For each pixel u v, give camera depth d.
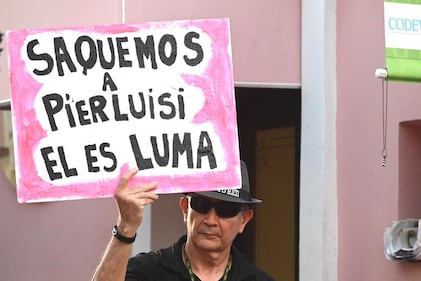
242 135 13.66
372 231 10.03
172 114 5.92
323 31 10.66
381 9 9.88
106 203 12.25
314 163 10.77
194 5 11.20
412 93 9.41
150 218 11.71
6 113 14.58
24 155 5.82
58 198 5.81
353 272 10.33
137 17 11.48
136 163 5.86
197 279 6.34
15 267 14.74
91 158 5.85
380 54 9.88
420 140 9.79
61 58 5.90
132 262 6.37
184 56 5.97
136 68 5.93
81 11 11.93
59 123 5.86
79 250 12.86
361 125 10.23
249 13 11.09
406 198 9.70
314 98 10.80
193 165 5.90
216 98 5.95
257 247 13.45
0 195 15.21
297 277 12.48
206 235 6.23
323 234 10.56
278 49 11.09
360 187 10.25
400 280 9.58
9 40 5.88
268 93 13.11
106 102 5.90
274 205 13.04
